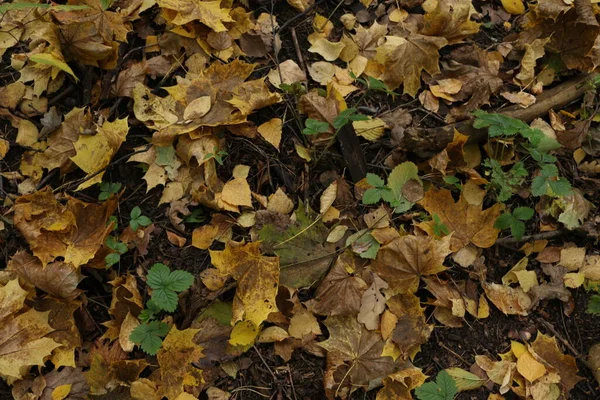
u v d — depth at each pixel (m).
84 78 1.62
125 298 1.48
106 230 1.49
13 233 1.51
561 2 1.76
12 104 1.59
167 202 1.56
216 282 1.49
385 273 1.53
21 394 1.42
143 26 1.68
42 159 1.56
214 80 1.62
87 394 1.44
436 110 1.67
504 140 1.62
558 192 1.50
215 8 1.65
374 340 1.50
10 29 1.62
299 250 1.53
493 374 1.50
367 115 1.66
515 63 1.73
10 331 1.42
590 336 1.55
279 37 1.71
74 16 1.61
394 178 1.58
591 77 1.71
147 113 1.59
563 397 1.50
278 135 1.60
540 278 1.58
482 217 1.58
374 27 1.72
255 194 1.56
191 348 1.45
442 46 1.67
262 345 1.49
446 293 1.54
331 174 1.60
